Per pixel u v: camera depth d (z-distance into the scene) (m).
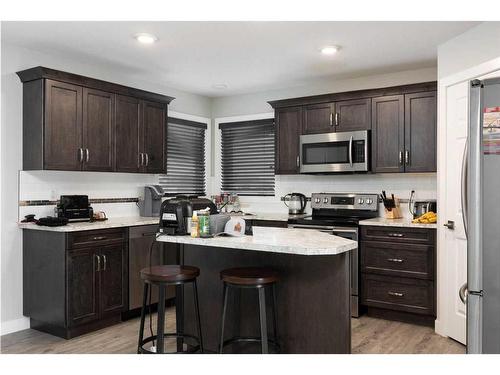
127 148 4.22
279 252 2.45
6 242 3.59
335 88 4.88
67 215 3.76
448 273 3.45
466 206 2.19
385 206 4.34
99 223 3.77
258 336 2.79
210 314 2.98
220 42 3.57
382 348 3.21
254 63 4.18
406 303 3.85
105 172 4.12
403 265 3.87
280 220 4.57
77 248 3.47
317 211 4.85
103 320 3.72
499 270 1.96
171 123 5.20
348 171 4.39
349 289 2.50
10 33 3.35
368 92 4.32
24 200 3.70
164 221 2.92
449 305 3.44
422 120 4.05
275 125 4.96
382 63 4.18
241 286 2.42
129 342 3.35
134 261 3.94
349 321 2.50
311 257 2.60
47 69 3.51
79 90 3.78
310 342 2.60
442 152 3.53
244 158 5.57
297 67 4.31
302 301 2.62
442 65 3.56
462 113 3.30
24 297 3.69
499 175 1.96
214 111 5.79
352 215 4.64
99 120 3.95
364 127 4.36
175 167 5.28
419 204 4.16
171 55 3.92
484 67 3.06
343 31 3.33
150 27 3.25
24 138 3.67
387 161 4.25
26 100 3.65
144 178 4.80
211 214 2.96
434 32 3.32
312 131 4.68
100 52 3.83
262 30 3.31
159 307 2.56
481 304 2.00
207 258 3.00
